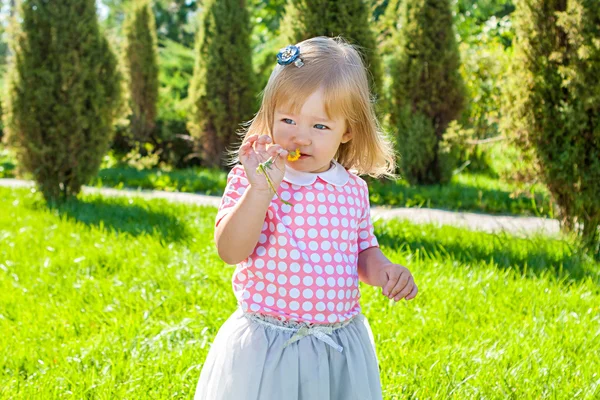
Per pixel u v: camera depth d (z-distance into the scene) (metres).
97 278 4.90
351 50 2.23
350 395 2.12
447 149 8.41
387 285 2.21
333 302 2.11
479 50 13.30
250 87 13.48
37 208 8.43
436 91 10.98
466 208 9.27
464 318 3.97
